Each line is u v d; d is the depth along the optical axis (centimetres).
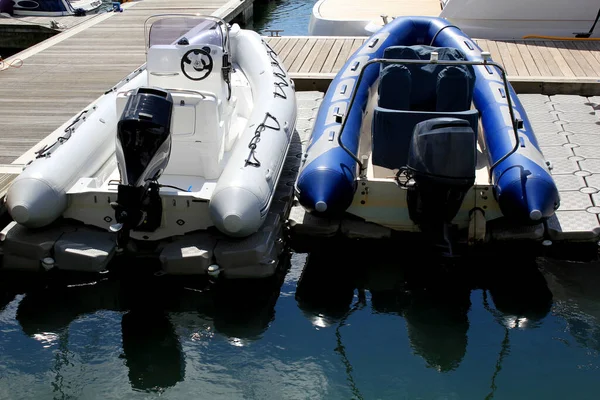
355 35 1009
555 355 409
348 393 383
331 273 492
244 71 680
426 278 483
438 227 470
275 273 483
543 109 704
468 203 486
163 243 483
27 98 731
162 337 430
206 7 1249
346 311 452
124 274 484
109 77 809
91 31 1067
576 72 790
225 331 435
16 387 388
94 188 480
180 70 534
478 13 945
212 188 471
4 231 482
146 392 385
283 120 555
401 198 490
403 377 394
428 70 552
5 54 1172
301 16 1452
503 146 501
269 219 495
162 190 469
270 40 944
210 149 498
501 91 579
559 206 505
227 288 471
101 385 390
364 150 561
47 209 456
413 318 445
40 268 476
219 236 478
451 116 491
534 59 844
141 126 426
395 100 523
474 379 391
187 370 402
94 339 428
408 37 749
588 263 492
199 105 485
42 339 429
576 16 927
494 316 444
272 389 387
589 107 710
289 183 557
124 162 432
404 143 503
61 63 875
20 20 1209
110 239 479
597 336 423
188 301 461
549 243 486
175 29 601
